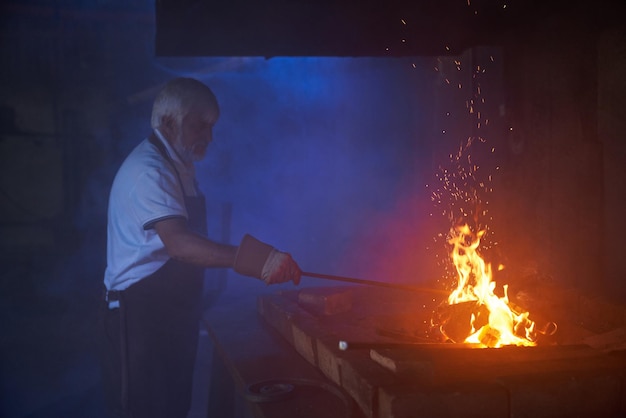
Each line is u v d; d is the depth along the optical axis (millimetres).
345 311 2580
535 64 2912
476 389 1412
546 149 2844
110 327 2479
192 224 2605
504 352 1626
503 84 3186
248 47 3236
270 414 1624
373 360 1691
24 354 5992
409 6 2705
